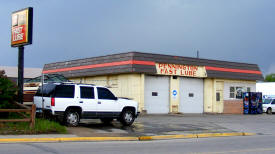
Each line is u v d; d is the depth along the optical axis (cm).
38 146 1301
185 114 3167
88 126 1967
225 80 3528
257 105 3738
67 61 3541
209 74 3338
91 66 3219
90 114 1891
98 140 1581
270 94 4581
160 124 2206
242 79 3616
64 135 1578
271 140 1705
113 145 1420
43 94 1838
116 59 3003
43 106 1812
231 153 1243
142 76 2936
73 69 3412
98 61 3170
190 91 3303
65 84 1834
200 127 2155
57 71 3606
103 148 1308
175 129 2003
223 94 3509
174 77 3172
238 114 3569
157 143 1535
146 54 2961
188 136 1823
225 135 1944
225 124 2402
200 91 3384
